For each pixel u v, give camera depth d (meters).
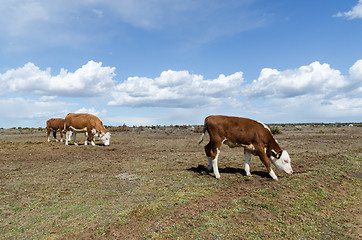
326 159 10.12
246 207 5.12
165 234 3.97
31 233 4.19
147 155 12.83
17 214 5.06
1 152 13.97
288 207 5.28
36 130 38.00
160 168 9.34
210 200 5.53
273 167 9.17
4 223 4.63
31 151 14.44
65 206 5.39
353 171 8.34
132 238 3.88
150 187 6.68
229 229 4.20
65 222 4.55
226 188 6.50
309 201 5.69
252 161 10.52
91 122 17.52
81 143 19.61
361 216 5.35
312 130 34.03
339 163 9.32
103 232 4.09
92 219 4.59
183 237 3.89
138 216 4.62
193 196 5.77
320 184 6.82
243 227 4.32
